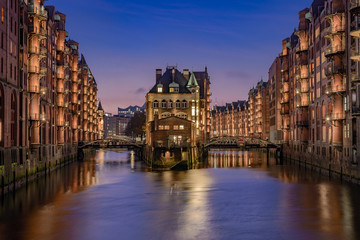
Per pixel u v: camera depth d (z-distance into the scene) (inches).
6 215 1284.4
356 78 1657.2
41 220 1222.9
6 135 1615.4
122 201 1524.4
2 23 1596.9
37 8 2068.2
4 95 1595.7
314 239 1026.1
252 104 6668.3
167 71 3887.8
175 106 3678.6
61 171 2610.7
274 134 4527.6
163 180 2148.1
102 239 1030.4
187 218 1246.9
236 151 5925.2
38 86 2060.8
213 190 1792.6
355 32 1624.0
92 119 5295.3
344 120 2001.7
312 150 2755.9
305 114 2915.8
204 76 4766.2
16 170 1745.8
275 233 1077.1
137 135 5841.5
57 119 2842.0
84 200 1541.6
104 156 4552.2
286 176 2320.4
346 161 1988.2
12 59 1739.7
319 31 2544.3
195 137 3294.8
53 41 2736.2
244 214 1299.2
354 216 1264.8
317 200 1528.1
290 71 3567.9
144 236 1054.4
